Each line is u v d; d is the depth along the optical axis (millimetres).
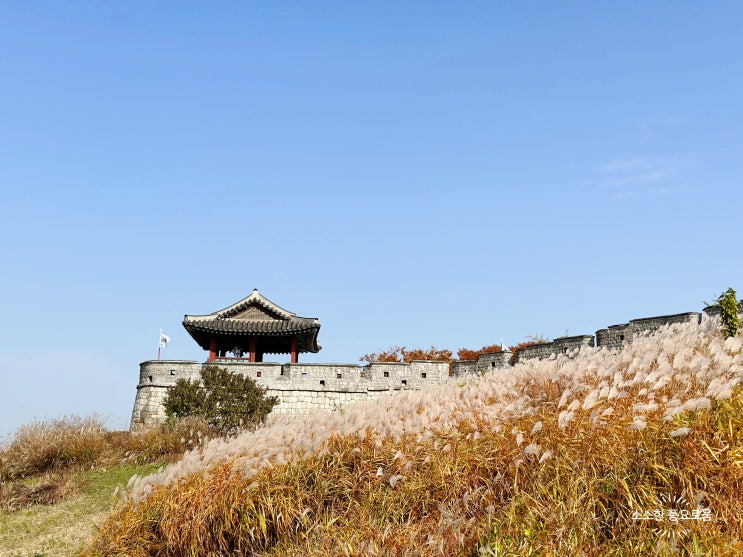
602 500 7887
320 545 8844
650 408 8336
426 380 29031
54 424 20266
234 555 9492
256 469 10195
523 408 10578
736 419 8094
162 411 28078
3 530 12906
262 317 33000
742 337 12922
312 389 28969
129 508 10648
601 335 24266
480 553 7438
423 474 9586
